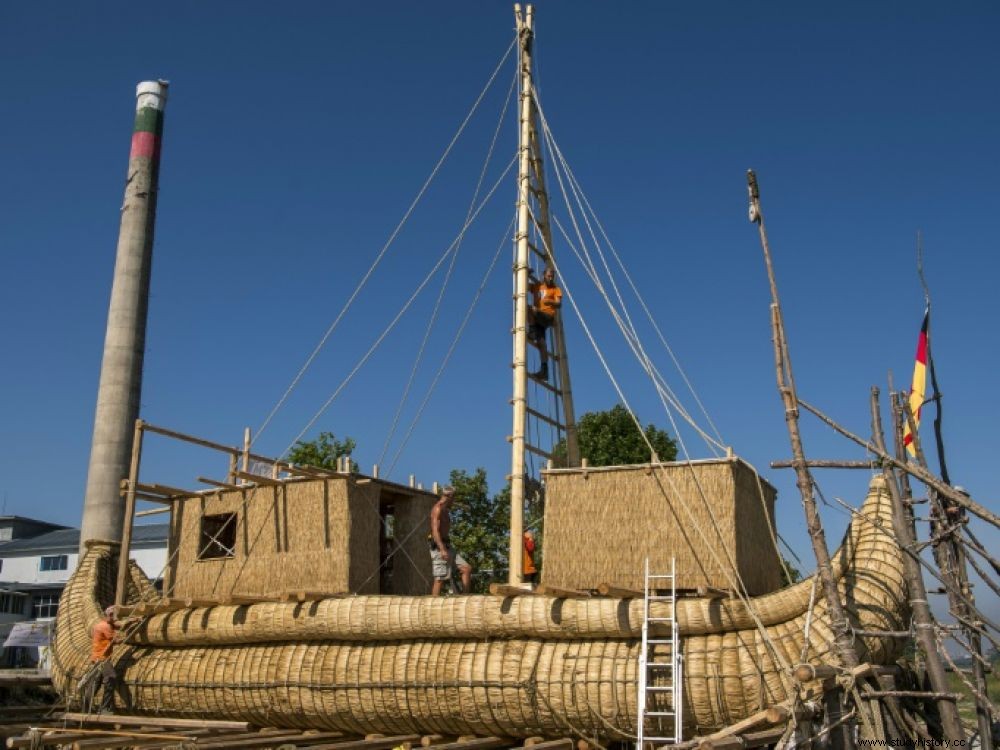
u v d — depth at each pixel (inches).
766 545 540.4
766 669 440.5
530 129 653.3
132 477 629.6
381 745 503.8
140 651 620.7
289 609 554.3
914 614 411.2
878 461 425.7
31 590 1835.6
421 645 517.3
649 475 510.3
